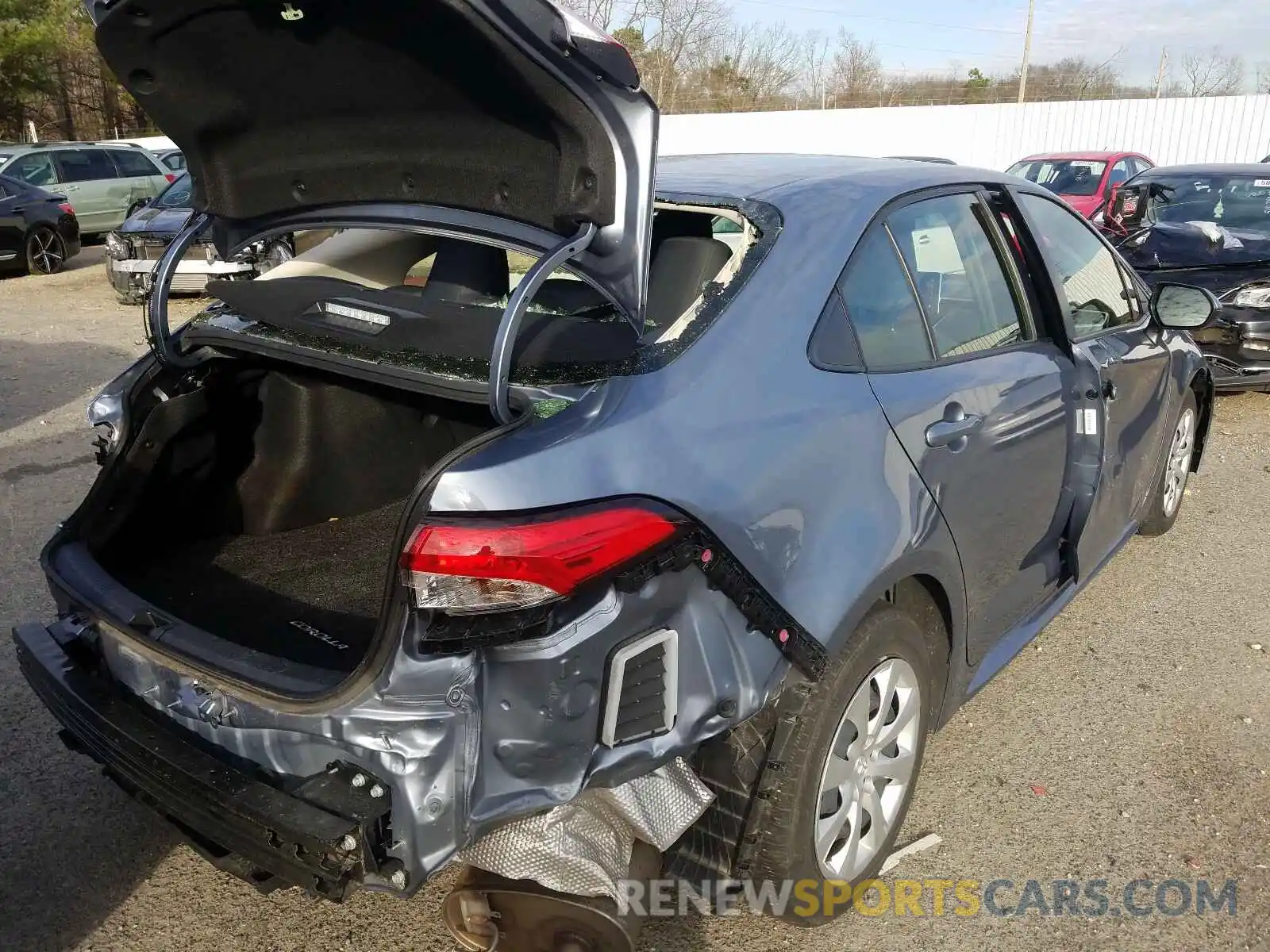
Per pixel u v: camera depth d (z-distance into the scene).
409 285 3.23
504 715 1.76
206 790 1.89
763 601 1.99
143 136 44.81
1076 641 4.03
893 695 2.48
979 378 2.79
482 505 1.72
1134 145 22.16
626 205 1.87
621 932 1.92
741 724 2.08
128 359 8.79
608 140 1.82
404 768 1.78
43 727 3.33
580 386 1.96
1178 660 3.88
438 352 2.19
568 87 1.75
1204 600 4.38
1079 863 2.77
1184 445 4.84
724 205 2.50
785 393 2.17
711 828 2.18
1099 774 3.17
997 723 3.45
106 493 2.64
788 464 2.09
